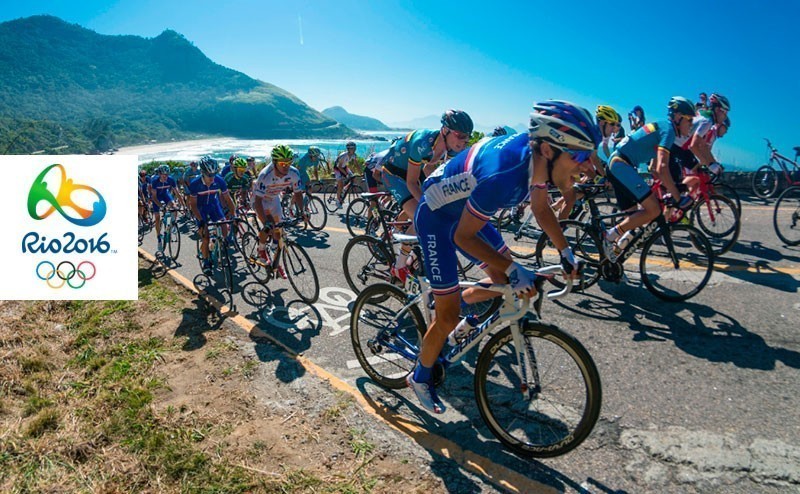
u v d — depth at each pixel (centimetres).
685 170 620
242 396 323
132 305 507
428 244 264
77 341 415
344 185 1178
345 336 416
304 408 307
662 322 392
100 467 253
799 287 443
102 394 321
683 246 513
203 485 238
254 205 555
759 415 270
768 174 884
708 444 249
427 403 283
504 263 230
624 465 240
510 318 249
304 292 521
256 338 421
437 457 255
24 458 259
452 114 405
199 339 421
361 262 564
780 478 224
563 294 245
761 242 593
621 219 508
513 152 220
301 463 254
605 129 593
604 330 385
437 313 268
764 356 330
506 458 253
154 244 964
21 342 412
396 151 491
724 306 412
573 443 235
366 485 236
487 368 263
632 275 490
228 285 589
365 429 282
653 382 309
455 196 245
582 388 276
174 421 293
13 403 318
